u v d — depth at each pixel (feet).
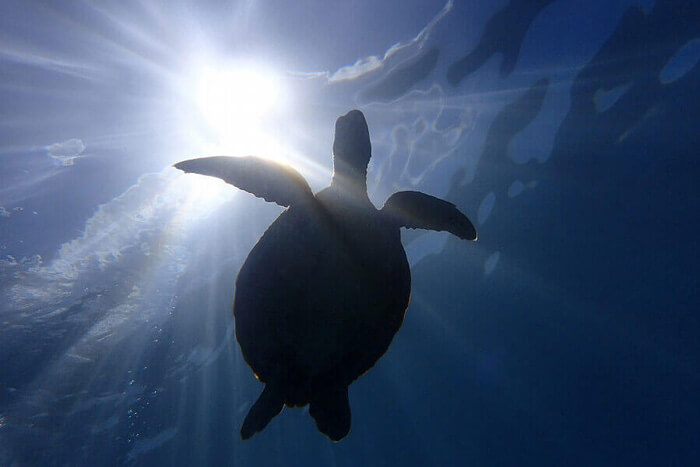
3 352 29.63
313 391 6.99
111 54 33.99
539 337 31.14
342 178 8.88
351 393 35.55
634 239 27.68
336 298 6.95
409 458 35.40
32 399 30.55
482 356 33.19
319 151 31.71
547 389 30.78
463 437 33.99
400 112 29.63
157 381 35.68
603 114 26.99
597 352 29.17
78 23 32.50
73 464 32.55
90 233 34.50
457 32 26.11
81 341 32.58
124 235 35.19
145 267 35.12
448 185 31.24
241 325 7.02
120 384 34.09
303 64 30.25
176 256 35.09
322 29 28.50
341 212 7.86
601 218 28.58
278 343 6.87
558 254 30.17
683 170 25.73
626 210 27.81
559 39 25.45
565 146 28.27
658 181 26.61
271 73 31.73
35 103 35.53
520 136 28.60
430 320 33.50
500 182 30.22
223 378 36.45
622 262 28.19
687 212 25.58
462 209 31.83
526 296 31.40
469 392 33.65
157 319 35.17
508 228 31.12
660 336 27.09
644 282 27.43
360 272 7.21
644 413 27.35
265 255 7.24
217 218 34.53
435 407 34.76
